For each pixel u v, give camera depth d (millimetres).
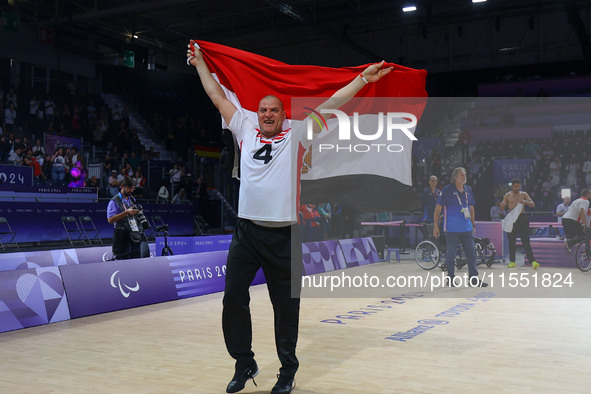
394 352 3766
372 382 3051
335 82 4035
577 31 17891
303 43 24219
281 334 2896
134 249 6477
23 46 18062
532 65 19375
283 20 21656
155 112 21812
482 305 5820
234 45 24500
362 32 22828
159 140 21000
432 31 22016
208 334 4414
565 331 4457
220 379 3148
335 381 3076
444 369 3312
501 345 3957
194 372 3297
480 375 3176
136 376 3207
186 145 21531
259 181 2850
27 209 12453
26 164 14352
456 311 5457
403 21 21641
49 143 16016
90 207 14008
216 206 18500
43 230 12789
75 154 15719
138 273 5961
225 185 19906
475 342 4066
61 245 13328
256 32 23422
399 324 4793
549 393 2828
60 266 5188
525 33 20453
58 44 19625
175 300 6254
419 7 18547
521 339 4156
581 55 19625
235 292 2885
